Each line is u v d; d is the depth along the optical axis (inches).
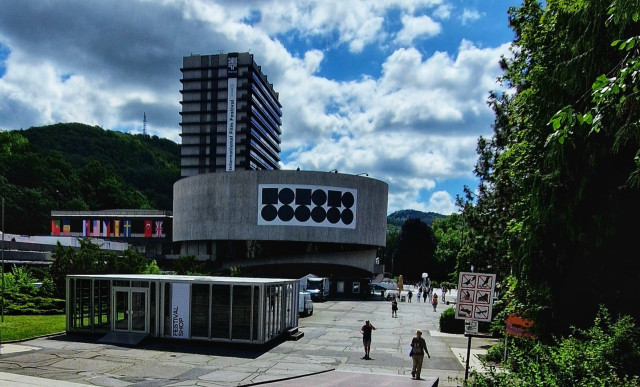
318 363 716.0
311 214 2437.3
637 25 385.7
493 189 1027.9
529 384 334.6
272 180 2456.9
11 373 568.7
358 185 2544.3
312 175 2453.2
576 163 472.4
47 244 2183.8
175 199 2888.8
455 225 4906.5
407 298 2381.9
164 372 615.8
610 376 329.1
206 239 2561.5
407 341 965.2
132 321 858.8
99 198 5103.3
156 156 7229.3
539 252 529.0
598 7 405.1
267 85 5698.8
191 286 844.6
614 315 487.2
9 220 3779.5
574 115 248.2
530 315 558.6
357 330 1117.1
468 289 497.0
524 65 676.1
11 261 1843.0
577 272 527.2
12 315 1079.6
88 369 613.0
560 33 490.9
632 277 480.4
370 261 2755.9
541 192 489.7
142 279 859.4
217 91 5093.5
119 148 6609.3
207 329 833.5
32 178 4318.4
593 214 477.7
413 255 3858.3
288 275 2479.1
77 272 1385.3
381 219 2691.9
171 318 844.6
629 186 445.4
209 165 5036.9
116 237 3385.8
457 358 781.9
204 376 598.9
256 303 827.4
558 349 385.1
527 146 597.3
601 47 423.8
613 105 286.4
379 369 687.7
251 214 2469.2
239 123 5068.9
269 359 733.9
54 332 886.4
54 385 520.4
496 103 1030.4
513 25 780.0
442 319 1122.0
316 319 1338.6
